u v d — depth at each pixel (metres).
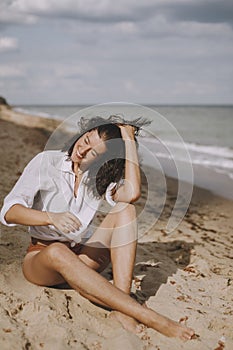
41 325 2.58
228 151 14.80
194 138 20.86
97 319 2.71
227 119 41.72
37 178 2.81
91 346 2.44
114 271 2.81
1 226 4.24
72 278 2.67
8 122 20.12
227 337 2.71
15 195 2.79
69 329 2.55
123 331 2.56
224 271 3.84
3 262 3.35
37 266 2.83
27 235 4.07
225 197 7.41
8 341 2.38
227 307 3.09
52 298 2.84
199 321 2.81
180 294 3.22
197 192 7.83
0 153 9.58
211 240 4.81
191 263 3.96
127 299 2.65
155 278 3.48
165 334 2.61
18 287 2.96
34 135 14.71
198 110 67.81
